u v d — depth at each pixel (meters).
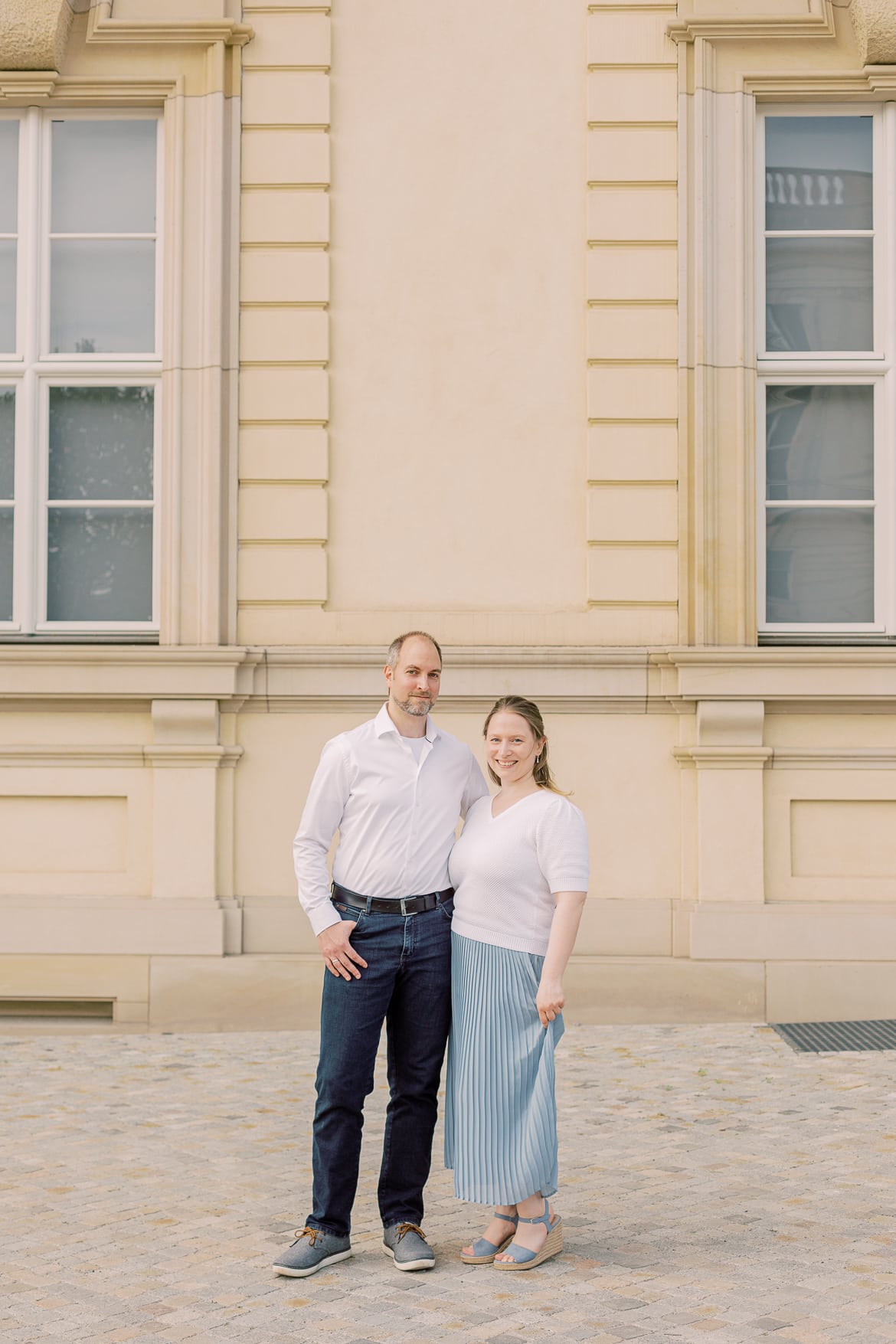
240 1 7.09
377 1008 3.88
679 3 7.04
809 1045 6.25
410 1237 3.80
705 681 6.73
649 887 6.86
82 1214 4.14
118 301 7.23
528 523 6.97
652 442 6.94
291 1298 3.52
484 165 7.06
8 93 7.04
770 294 7.19
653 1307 3.42
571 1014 6.73
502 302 7.02
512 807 3.92
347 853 3.96
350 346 7.02
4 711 6.87
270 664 6.84
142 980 6.73
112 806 6.86
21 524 7.12
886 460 7.09
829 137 7.21
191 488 6.96
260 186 7.02
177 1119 5.18
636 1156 4.66
